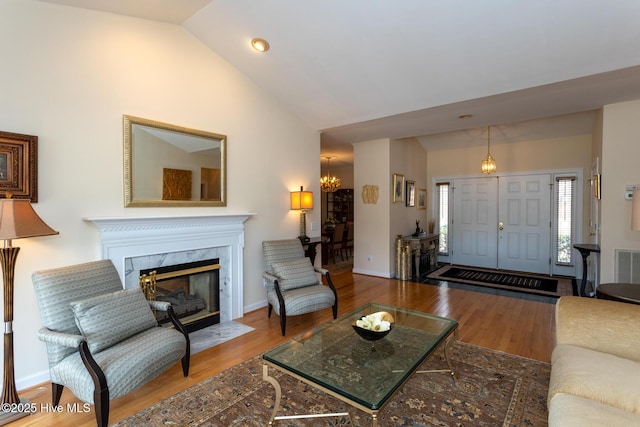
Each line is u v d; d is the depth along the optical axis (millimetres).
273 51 3273
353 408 2084
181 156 3207
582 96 3414
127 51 2816
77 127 2518
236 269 3715
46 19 2361
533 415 1980
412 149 6625
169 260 3102
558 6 2287
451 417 1974
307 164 4734
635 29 2344
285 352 2100
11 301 2043
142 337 2234
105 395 1804
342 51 3104
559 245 5891
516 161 6289
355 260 6273
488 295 4641
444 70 3121
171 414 2021
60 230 2430
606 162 3771
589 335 1963
